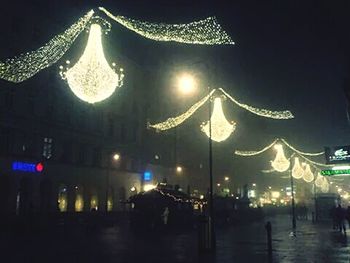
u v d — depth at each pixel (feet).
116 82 40.88
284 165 114.52
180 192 124.06
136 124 200.85
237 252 61.41
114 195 178.19
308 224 138.31
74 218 127.85
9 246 68.59
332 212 115.96
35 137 137.59
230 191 302.25
